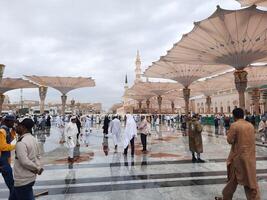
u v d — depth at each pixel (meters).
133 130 10.66
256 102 36.69
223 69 26.73
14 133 4.84
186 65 26.55
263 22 12.95
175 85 42.56
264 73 31.02
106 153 11.28
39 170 3.59
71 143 9.54
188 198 5.04
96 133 23.61
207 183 6.12
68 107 92.50
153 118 34.69
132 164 8.66
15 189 3.49
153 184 6.12
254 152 4.25
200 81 39.59
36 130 25.94
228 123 21.42
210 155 10.30
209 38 15.05
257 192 4.12
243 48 15.55
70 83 33.62
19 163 3.51
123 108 76.44
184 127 20.52
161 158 9.77
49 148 13.15
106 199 5.08
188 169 7.71
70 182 6.43
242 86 17.03
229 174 4.44
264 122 14.47
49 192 5.60
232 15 12.40
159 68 27.36
